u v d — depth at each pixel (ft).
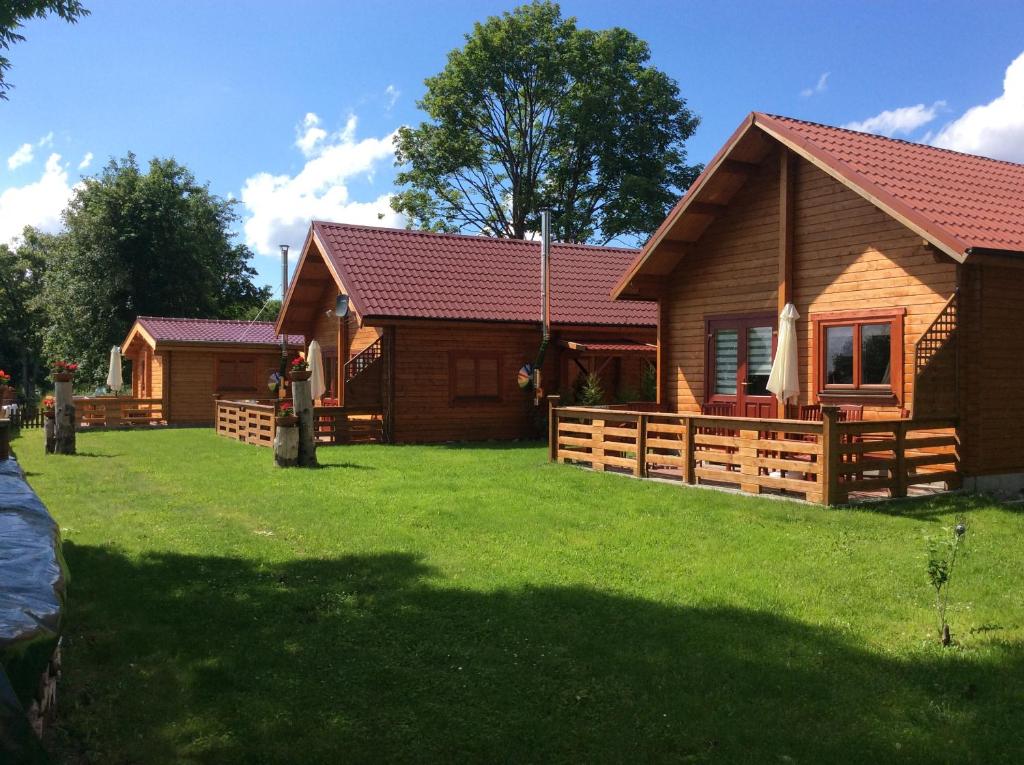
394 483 39.58
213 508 34.04
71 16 27.68
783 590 21.66
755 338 47.57
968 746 13.43
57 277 137.59
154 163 156.46
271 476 43.24
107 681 16.02
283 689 15.60
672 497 34.71
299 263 75.36
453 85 132.16
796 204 44.37
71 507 34.32
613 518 30.71
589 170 139.74
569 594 21.08
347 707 14.87
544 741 13.65
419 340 66.08
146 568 23.91
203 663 16.74
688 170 135.54
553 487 37.70
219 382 98.89
